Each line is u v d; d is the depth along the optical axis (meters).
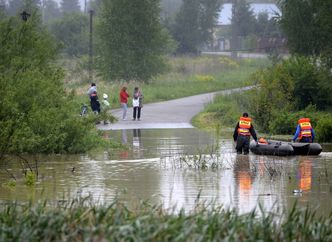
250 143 72.81
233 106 117.25
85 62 193.12
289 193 46.72
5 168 59.84
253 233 28.31
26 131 63.62
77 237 28.36
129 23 182.50
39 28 85.69
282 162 64.75
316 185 50.28
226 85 181.00
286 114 95.06
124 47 182.88
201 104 139.25
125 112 116.81
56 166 61.28
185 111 127.56
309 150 70.50
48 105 71.62
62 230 28.53
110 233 27.25
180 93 161.00
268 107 99.81
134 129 101.81
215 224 28.92
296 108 105.25
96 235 27.42
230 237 27.25
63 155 69.88
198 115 119.81
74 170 58.56
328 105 105.69
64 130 71.19
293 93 105.38
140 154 70.88
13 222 30.14
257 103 100.56
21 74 70.62
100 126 105.81
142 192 46.97
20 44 76.75
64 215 30.50
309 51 124.00
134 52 183.00
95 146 75.62
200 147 77.69
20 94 68.12
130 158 67.44
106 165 62.06
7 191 47.69
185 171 58.12
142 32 183.62
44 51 79.25
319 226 30.12
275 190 47.97
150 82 185.50
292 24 124.25
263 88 101.25
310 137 72.81
